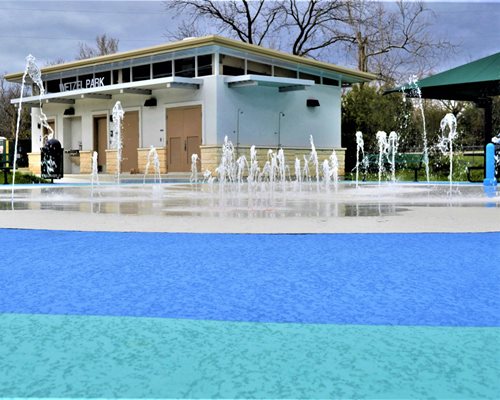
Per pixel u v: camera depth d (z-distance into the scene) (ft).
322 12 106.42
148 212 22.57
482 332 7.38
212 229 16.93
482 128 108.68
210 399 5.25
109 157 70.23
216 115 59.52
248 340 7.03
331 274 10.95
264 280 10.44
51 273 11.16
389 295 9.37
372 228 17.04
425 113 104.88
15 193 37.35
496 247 13.97
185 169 63.31
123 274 11.02
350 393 5.38
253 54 62.54
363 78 75.61
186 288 9.86
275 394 5.36
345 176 73.05
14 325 7.72
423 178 66.23
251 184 54.60
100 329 7.51
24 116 139.33
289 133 67.26
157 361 6.27
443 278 10.61
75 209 24.14
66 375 5.85
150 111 66.44
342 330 7.47
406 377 5.80
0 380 5.72
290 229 16.80
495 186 47.91
